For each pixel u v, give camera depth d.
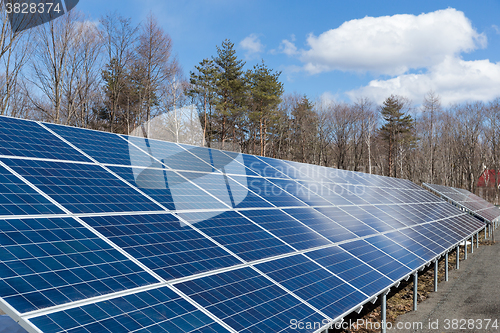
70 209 7.63
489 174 98.38
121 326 5.32
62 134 11.09
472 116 91.94
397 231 17.25
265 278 8.37
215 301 6.82
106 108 55.25
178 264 7.49
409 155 99.38
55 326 4.79
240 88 63.28
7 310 4.69
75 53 43.00
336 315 8.02
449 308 15.27
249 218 11.44
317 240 12.02
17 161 8.47
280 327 6.81
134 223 8.26
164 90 49.97
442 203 33.38
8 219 6.42
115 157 11.27
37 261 5.80
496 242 32.06
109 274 6.29
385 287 10.71
